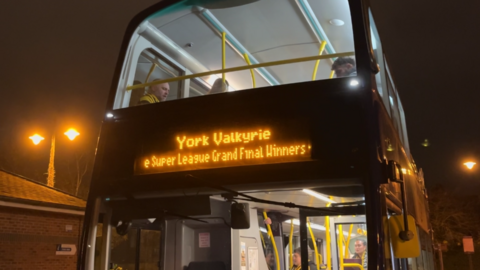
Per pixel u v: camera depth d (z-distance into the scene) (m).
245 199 3.73
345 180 3.12
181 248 5.20
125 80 4.45
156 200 3.86
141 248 5.05
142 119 3.87
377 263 2.79
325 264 5.82
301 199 3.88
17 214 13.68
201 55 5.26
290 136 3.36
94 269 3.65
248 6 4.38
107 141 3.90
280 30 4.82
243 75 5.58
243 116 3.55
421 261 6.20
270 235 5.94
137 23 4.60
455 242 38.53
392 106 5.02
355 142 3.18
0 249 12.99
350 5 3.71
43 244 14.29
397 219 3.08
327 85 3.41
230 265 5.17
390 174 3.03
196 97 3.76
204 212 3.95
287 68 5.41
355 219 5.02
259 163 3.38
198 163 3.56
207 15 4.60
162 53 5.01
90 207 3.70
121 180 3.72
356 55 3.47
